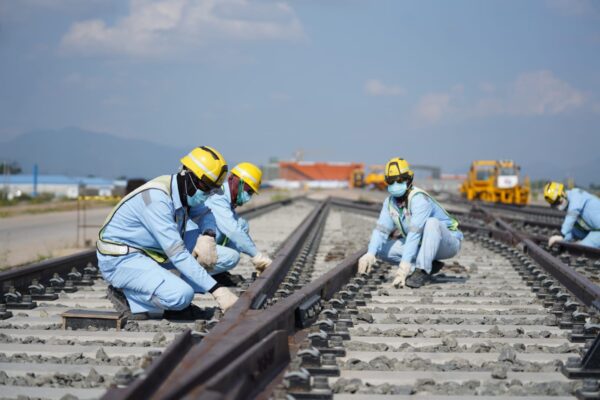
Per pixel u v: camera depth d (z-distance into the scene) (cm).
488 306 1723
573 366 1059
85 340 1257
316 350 1035
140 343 1233
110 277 1459
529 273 2344
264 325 1022
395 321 1487
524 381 1020
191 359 819
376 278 2136
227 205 1888
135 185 4666
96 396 918
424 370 1084
